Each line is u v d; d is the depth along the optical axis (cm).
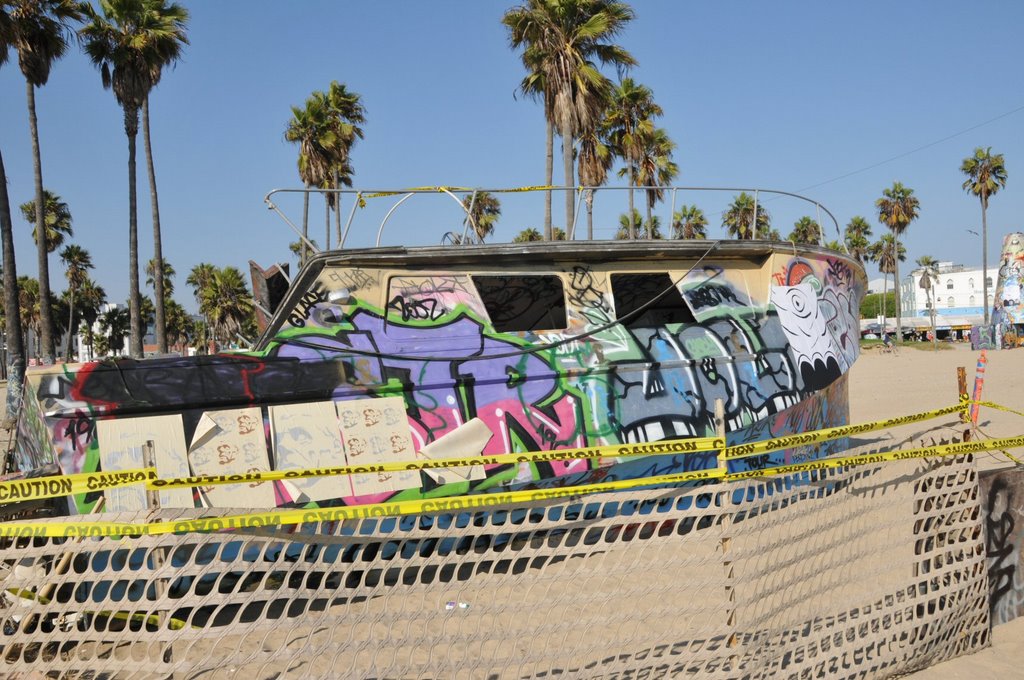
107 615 395
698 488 346
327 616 305
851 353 784
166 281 7719
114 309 7369
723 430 351
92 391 520
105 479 303
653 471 643
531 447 600
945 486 428
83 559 460
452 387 598
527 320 976
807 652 367
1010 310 3881
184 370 542
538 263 681
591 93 1903
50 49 2291
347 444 560
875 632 401
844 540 391
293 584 536
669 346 671
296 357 573
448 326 627
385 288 627
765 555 358
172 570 296
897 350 4669
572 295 677
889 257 7588
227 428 537
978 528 437
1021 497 473
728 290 729
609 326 661
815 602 417
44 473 517
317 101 3347
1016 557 468
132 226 2672
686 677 341
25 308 6694
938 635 405
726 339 696
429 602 489
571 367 631
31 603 298
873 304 10588
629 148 2853
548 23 1875
